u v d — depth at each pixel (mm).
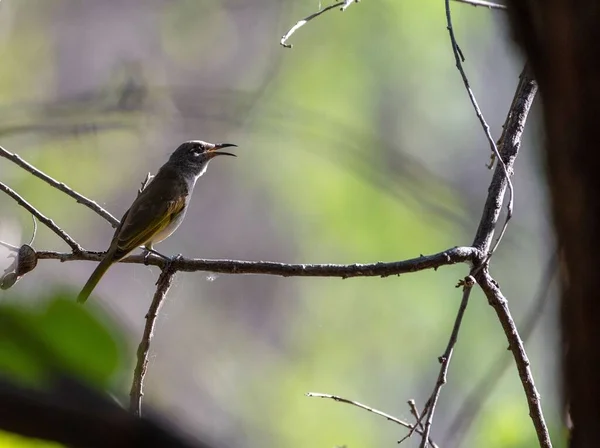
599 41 1630
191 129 14188
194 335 16359
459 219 12516
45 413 1557
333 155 12531
